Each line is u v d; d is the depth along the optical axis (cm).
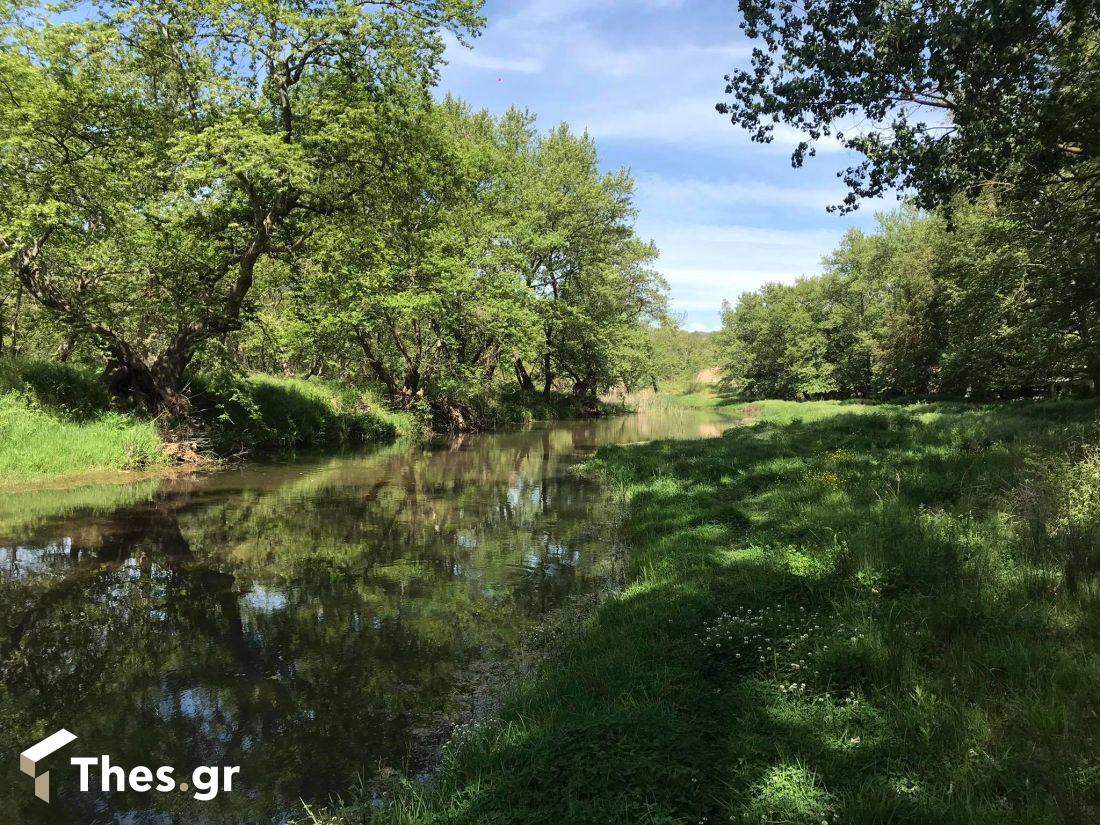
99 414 1534
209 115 1485
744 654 473
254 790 386
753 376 6944
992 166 1045
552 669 508
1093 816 266
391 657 564
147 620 644
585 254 3638
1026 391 3284
